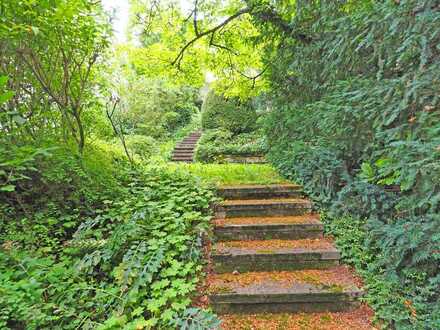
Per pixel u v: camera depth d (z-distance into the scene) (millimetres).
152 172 3818
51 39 2537
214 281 2428
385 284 2168
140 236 2531
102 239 2475
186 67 6363
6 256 2006
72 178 2723
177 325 1865
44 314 1696
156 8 5402
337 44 2877
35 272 1938
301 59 3988
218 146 8781
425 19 1943
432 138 1855
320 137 3525
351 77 2912
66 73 2822
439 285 1951
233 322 2121
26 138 2619
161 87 12484
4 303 1698
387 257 2154
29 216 2439
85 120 3377
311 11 3609
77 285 2035
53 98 2727
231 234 3000
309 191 3598
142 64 6105
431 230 1872
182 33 5695
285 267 2617
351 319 2127
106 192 2992
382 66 2438
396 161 2125
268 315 2193
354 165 3461
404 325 1898
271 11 4258
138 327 1795
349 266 2592
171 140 11594
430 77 1935
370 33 2404
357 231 2744
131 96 10742
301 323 2102
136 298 1982
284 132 4555
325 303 2223
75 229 2672
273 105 4949
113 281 2246
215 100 10727
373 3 2496
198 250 2537
